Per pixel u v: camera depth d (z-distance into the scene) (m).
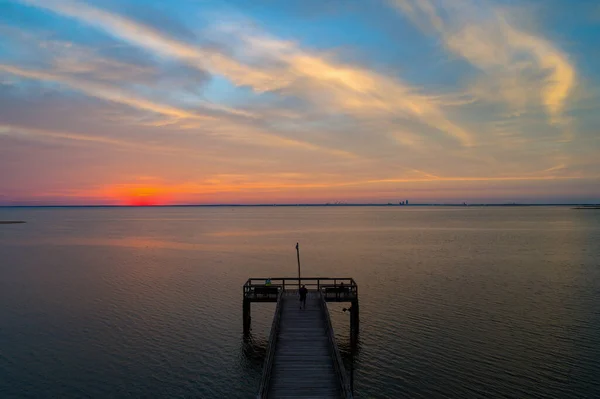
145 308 34.62
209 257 62.91
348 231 115.81
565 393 20.30
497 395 20.28
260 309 34.81
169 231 118.56
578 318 30.95
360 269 51.62
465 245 76.12
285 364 19.14
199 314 33.19
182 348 26.47
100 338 27.89
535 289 39.78
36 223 163.50
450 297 37.22
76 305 35.34
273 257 62.66
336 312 33.91
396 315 32.38
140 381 22.12
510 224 142.12
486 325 29.70
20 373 22.80
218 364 24.36
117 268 53.28
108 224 157.75
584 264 53.47
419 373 22.72
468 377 22.09
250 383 22.20
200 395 20.94
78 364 23.97
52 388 21.25
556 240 83.50
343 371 16.89
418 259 59.19
